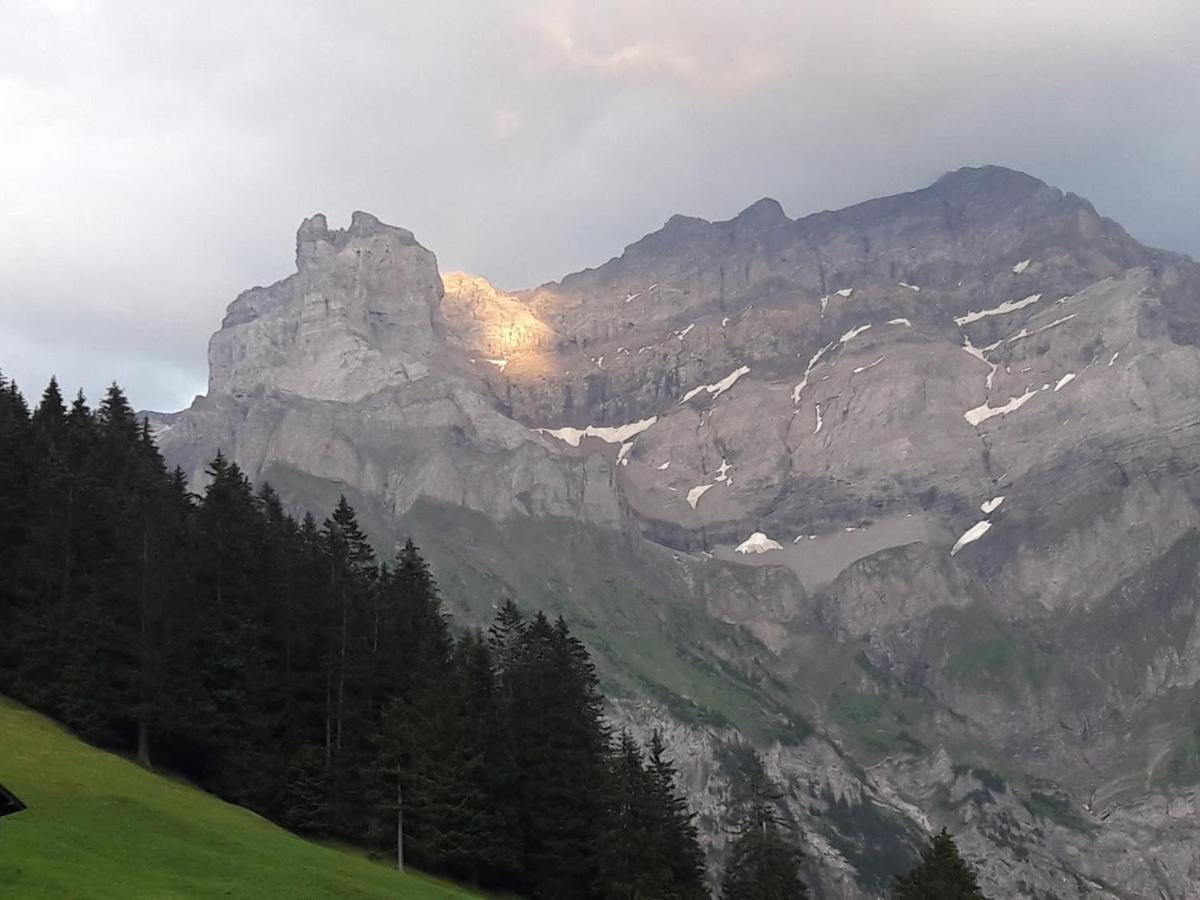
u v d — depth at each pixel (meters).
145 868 73.88
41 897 62.91
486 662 132.88
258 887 75.88
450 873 118.06
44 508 124.25
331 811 116.31
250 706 120.25
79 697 111.25
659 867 123.44
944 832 128.62
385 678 131.00
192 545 124.44
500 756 124.00
